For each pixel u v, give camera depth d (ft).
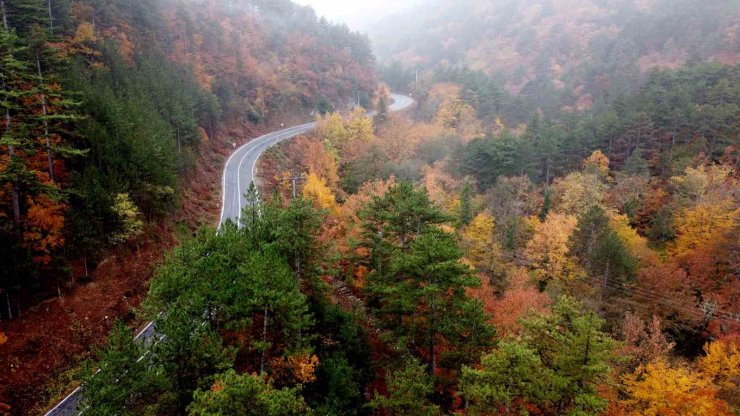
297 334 75.00
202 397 47.91
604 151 232.32
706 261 131.64
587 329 64.64
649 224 177.78
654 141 223.92
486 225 153.89
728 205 154.81
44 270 93.86
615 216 167.63
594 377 67.21
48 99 103.81
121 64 168.55
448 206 172.76
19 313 87.15
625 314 114.73
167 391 59.52
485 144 210.18
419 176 202.28
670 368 95.30
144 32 225.35
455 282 82.43
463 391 66.95
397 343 92.99
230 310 68.03
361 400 79.82
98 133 114.32
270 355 76.69
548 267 142.51
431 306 85.15
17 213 87.76
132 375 57.00
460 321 80.79
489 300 106.63
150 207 128.57
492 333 80.48
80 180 103.14
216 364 62.85
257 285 68.23
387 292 90.84
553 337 71.51
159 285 71.87
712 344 98.63
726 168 190.49
